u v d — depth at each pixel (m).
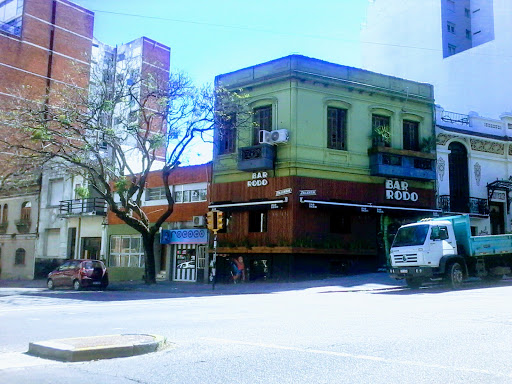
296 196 25.03
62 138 28.30
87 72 28.78
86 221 36.25
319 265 25.53
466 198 30.80
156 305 15.15
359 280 23.44
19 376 5.89
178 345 7.69
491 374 5.71
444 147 30.41
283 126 25.83
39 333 9.27
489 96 41.41
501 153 32.78
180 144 25.53
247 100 27.17
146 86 26.48
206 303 15.52
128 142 35.88
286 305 14.09
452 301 14.27
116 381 5.62
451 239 20.03
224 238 27.41
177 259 30.62
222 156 28.16
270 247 25.31
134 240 33.16
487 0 55.78
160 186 32.06
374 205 26.98
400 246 20.05
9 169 35.56
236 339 8.20
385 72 51.66
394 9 51.75
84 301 17.89
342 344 7.57
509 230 32.38
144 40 53.06
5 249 41.44
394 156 27.61
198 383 5.50
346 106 27.14
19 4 49.84
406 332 8.57
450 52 54.75
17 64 47.12
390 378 5.56
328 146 26.41
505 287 19.73
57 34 50.59
